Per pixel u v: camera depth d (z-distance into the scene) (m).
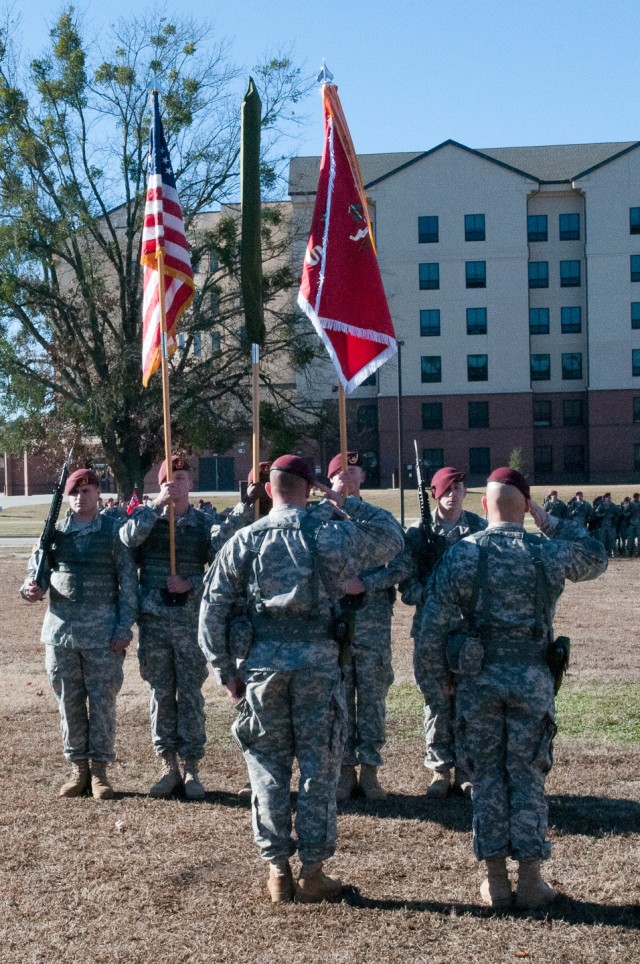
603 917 4.46
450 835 5.59
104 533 6.43
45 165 31.36
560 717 8.07
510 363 61.91
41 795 6.33
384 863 5.16
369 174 65.44
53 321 32.50
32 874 5.01
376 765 6.37
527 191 61.06
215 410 32.94
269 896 4.73
